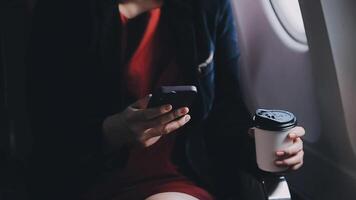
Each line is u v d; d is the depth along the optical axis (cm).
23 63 151
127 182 150
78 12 148
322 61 172
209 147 160
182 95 135
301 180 207
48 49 148
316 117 190
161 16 153
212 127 159
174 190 146
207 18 154
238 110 159
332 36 164
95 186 150
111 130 144
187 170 154
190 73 152
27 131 155
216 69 160
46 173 149
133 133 142
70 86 149
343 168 182
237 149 153
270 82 211
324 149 191
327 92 176
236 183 153
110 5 148
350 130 172
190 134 154
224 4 157
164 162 152
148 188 147
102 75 150
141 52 152
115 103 151
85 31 148
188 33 152
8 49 150
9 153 153
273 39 203
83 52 148
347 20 163
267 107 218
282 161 133
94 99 150
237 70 161
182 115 139
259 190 137
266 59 211
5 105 152
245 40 214
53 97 148
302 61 190
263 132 132
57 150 148
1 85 151
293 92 199
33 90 148
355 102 171
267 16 203
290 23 193
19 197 139
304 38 188
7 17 149
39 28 148
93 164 148
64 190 150
